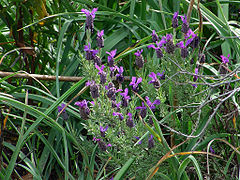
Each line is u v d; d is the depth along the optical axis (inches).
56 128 60.9
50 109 59.9
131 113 55.9
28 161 62.8
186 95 58.2
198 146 56.9
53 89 70.8
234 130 57.1
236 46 65.9
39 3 69.1
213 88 54.8
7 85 69.9
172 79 57.0
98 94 54.2
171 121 58.4
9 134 69.4
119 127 55.6
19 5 68.8
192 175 59.9
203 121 57.8
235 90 53.3
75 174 65.5
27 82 69.7
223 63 59.3
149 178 52.7
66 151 57.9
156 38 58.5
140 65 57.6
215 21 67.6
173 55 56.5
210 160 57.9
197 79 59.2
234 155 58.1
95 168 66.0
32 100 70.4
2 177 57.8
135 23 71.7
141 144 55.8
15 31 70.4
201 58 60.6
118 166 58.0
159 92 57.2
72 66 72.1
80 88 70.1
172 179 56.0
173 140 59.4
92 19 56.6
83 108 54.6
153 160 56.3
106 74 55.7
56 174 66.0
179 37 72.6
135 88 55.9
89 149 60.0
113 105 55.4
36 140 68.8
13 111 68.8
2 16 70.0
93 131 55.1
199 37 59.6
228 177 56.0
